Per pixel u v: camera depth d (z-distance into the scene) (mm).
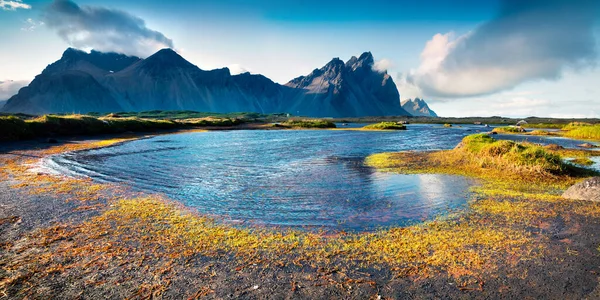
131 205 11711
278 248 7906
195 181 16844
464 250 7621
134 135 54031
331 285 6137
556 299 5586
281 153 30031
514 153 19281
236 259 7266
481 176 17375
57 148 31578
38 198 12508
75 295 5750
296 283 6207
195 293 5836
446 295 5766
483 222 9688
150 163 23250
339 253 7602
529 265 6805
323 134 63219
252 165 22516
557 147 28938
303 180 17047
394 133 66750
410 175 18047
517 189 14289
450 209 11242
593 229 8820
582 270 6531
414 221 10047
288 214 10945
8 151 27734
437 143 40719
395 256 7375
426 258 7246
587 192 12141
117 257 7285
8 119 36500
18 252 7465
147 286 6059
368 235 8805
